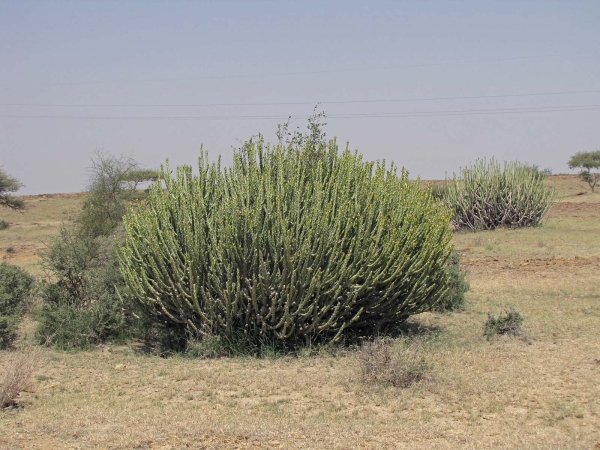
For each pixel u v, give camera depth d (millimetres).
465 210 38781
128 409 8383
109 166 30719
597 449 6738
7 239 44562
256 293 11297
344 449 6777
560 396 8930
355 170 12367
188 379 10062
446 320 14805
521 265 23562
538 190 38844
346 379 9719
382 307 12109
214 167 12227
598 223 40656
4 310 13195
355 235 11531
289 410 8359
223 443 6934
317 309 11352
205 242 11344
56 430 7344
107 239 15133
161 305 11656
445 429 7539
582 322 14102
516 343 12266
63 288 13852
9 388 8711
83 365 11102
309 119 13469
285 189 11625
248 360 11344
